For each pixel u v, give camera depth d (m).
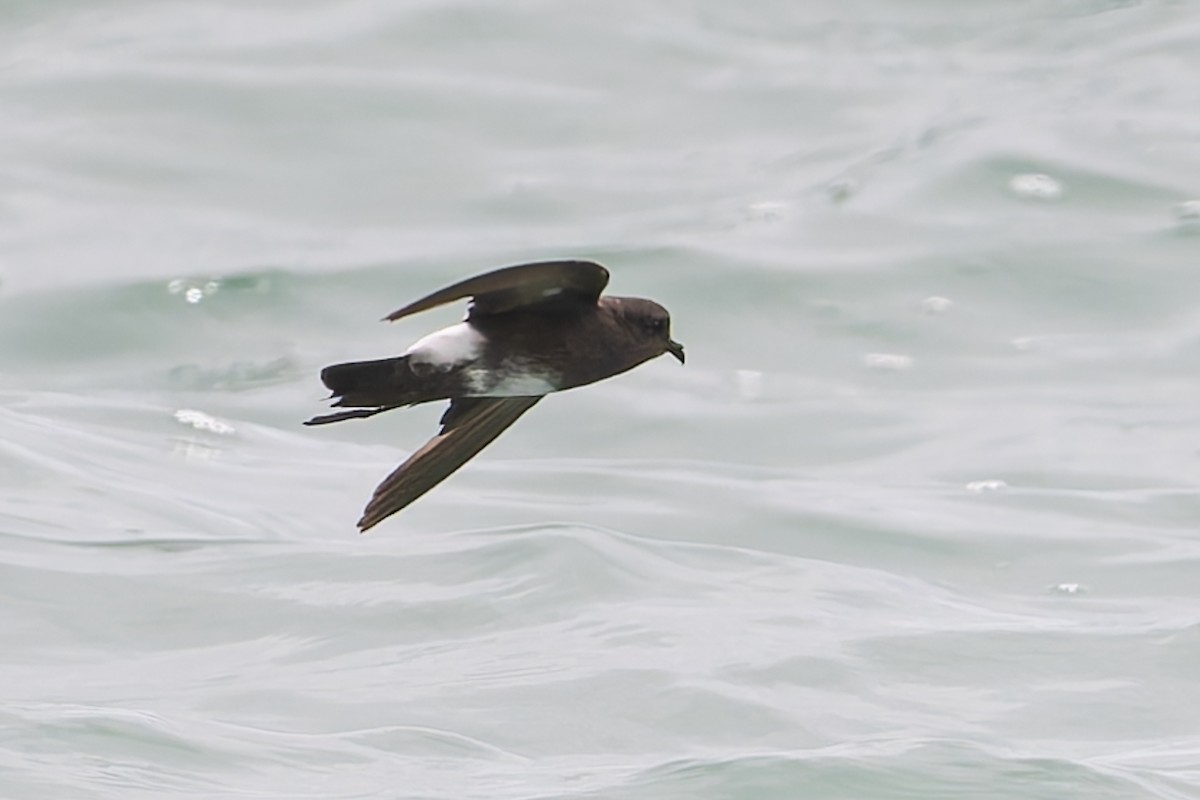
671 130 23.11
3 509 13.66
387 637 11.63
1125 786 9.63
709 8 26.39
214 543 13.17
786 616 12.14
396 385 6.83
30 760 9.47
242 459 15.79
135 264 19.58
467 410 7.66
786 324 18.67
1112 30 25.53
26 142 22.25
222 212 20.89
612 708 10.56
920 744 10.09
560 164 22.16
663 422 16.73
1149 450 16.09
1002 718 10.74
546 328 6.87
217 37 24.91
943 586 13.30
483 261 19.75
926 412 16.95
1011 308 18.94
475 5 25.81
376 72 24.06
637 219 20.80
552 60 24.69
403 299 19.11
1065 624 12.30
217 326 18.55
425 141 22.50
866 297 19.08
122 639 11.55
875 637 11.84
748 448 16.30
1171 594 13.20
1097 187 21.11
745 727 10.36
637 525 14.27
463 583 12.40
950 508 14.82
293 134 22.53
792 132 23.05
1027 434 16.44
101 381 17.53
